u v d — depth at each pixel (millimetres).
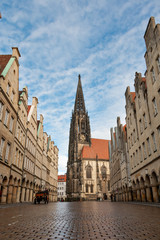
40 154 65438
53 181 96250
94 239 7520
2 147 30375
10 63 33688
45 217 14680
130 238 7598
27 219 13258
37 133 60969
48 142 84938
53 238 7711
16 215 15648
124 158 53250
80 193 115312
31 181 52156
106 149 136125
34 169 55281
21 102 41312
